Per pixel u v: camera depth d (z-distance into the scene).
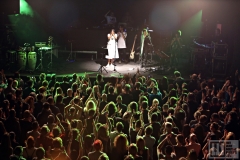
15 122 7.11
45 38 20.70
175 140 6.32
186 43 21.03
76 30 19.80
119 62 18.27
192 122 7.54
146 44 17.03
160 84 11.66
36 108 8.38
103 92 9.95
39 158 5.48
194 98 8.97
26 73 15.47
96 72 15.88
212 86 11.65
